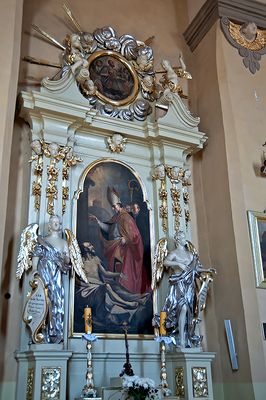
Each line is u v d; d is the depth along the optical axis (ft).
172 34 25.44
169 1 26.23
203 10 23.82
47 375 14.92
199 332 19.70
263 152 21.53
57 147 18.80
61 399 14.79
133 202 20.34
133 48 23.18
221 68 22.35
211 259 20.89
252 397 17.26
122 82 22.35
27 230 17.02
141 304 18.70
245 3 23.58
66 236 17.80
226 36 22.95
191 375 17.08
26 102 18.67
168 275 19.33
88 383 15.46
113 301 18.25
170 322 18.22
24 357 15.57
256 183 20.81
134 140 21.30
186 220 20.93
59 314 16.22
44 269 16.35
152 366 17.89
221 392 18.90
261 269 19.33
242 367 18.07
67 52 20.94
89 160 20.16
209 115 22.56
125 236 19.52
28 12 21.52
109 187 20.04
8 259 17.22
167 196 20.74
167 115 21.57
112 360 17.34
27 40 20.98
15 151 18.81
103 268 18.57
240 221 19.86
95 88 21.26
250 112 22.08
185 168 21.98
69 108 19.21
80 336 17.06
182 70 22.95
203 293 18.84
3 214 15.90
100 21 23.54
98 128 20.35
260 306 18.79
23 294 16.53
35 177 18.21
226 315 19.38
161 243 19.65
